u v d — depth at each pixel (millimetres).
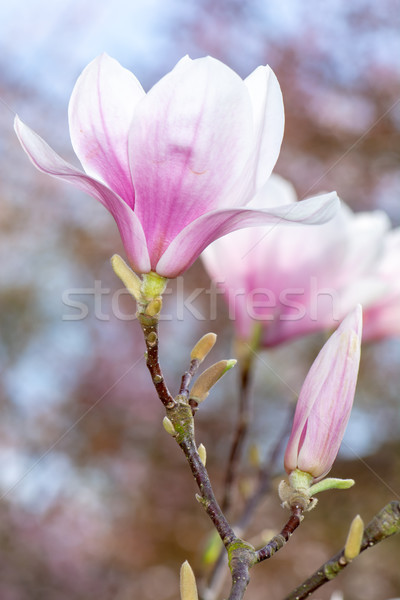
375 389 6641
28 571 5941
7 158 6773
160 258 1394
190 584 1227
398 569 6301
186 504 6285
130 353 6559
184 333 6246
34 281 6742
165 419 1373
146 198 1384
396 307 2658
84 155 1425
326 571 1258
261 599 5805
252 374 2502
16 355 6574
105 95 1408
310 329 2564
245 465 4594
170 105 1317
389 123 6496
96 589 6047
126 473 6277
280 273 2559
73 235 6746
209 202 1379
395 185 6617
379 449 6539
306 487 1441
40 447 6191
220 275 2607
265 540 2270
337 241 2535
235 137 1331
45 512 6055
